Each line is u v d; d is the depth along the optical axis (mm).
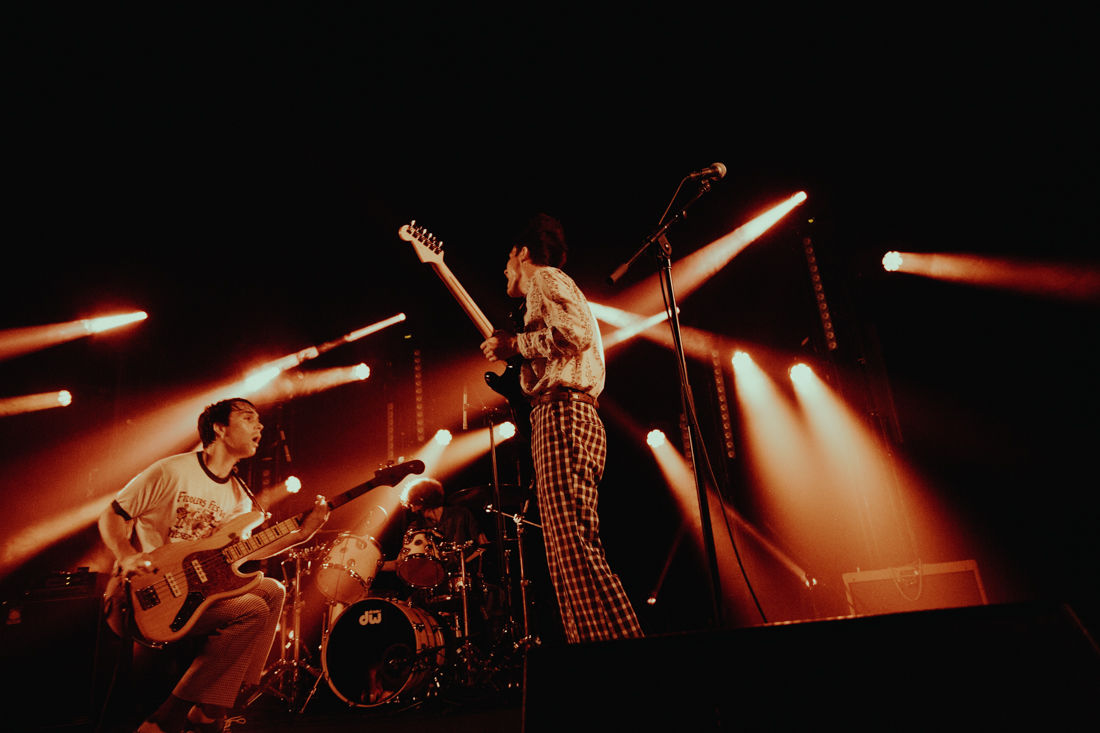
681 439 6484
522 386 2328
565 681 1247
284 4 4402
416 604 4996
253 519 3078
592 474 2172
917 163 4879
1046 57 3943
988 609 1181
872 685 1156
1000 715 1105
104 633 4652
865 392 5168
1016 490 4312
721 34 4629
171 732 2748
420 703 4395
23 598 4680
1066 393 4156
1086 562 3957
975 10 4023
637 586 6230
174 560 2801
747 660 1205
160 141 5137
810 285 5586
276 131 5180
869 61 4527
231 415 3225
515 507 5688
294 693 4773
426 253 2967
